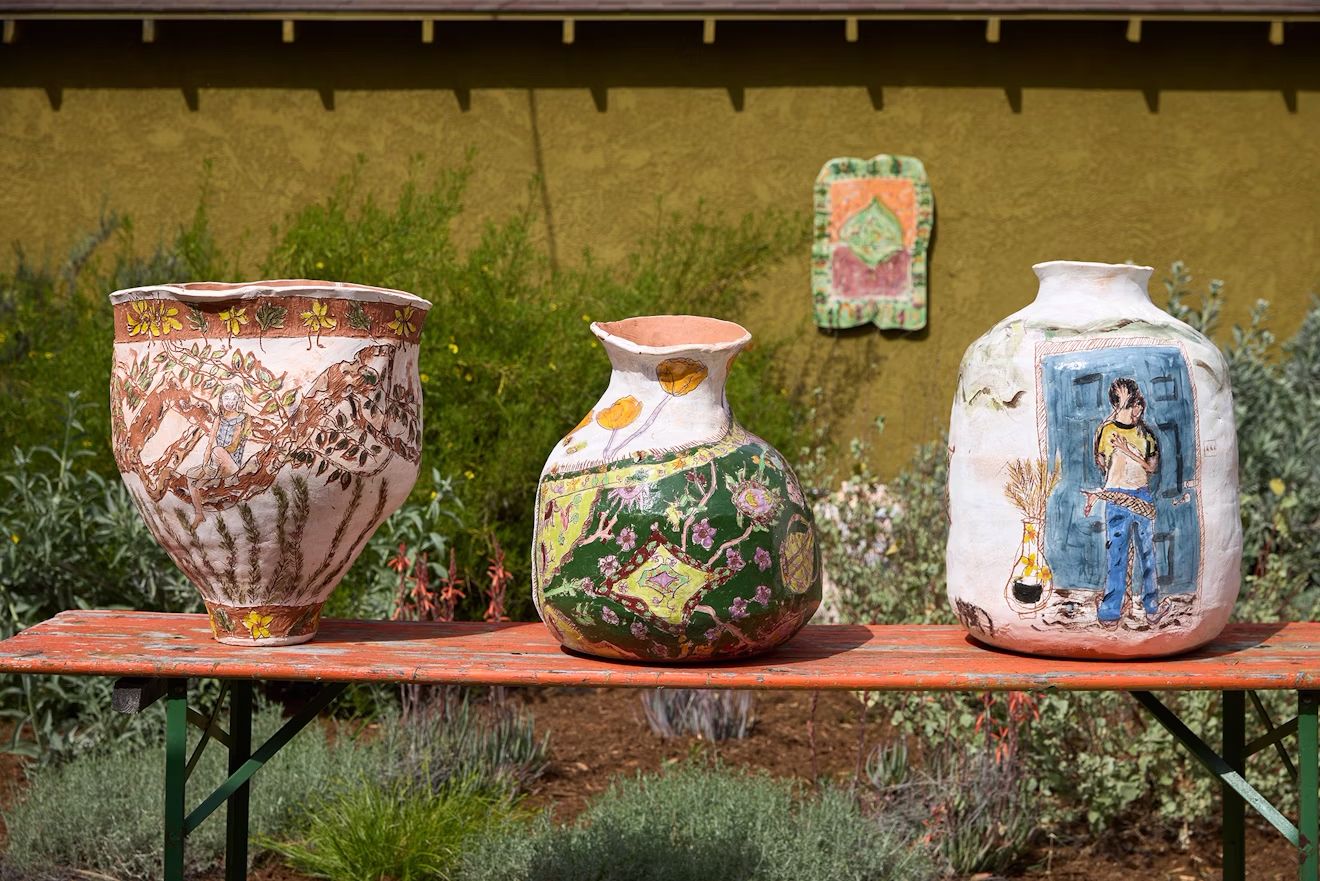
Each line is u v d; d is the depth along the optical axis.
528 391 5.58
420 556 4.61
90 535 4.78
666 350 2.57
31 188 7.19
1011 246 7.14
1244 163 7.11
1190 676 2.42
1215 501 2.55
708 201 7.16
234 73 7.14
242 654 2.59
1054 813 3.97
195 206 7.19
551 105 7.14
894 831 3.72
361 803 3.79
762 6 6.68
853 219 7.08
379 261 5.69
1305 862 2.53
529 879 3.48
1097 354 2.53
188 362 2.52
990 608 2.61
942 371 7.15
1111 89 7.09
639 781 4.16
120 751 4.21
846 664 2.58
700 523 2.46
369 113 7.15
